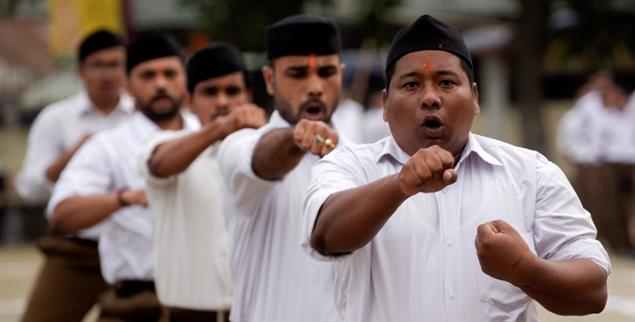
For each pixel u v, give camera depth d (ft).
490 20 122.72
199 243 40.11
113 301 45.80
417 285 24.98
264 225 33.71
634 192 113.29
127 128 47.67
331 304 32.27
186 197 40.09
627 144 109.91
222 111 43.34
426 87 25.00
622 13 107.34
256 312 33.65
